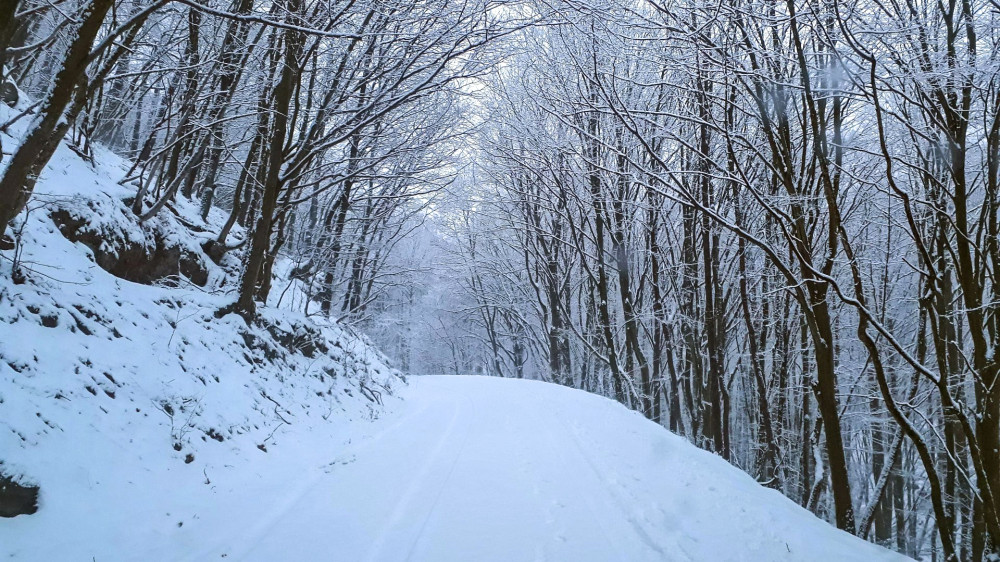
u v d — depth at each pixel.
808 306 9.11
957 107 7.58
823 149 8.47
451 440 9.23
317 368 11.74
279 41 10.96
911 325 19.34
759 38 9.03
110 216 9.21
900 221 15.59
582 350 32.47
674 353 24.47
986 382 6.93
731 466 9.06
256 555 4.38
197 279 12.03
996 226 7.08
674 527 5.29
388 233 26.66
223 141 12.48
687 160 16.55
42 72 13.07
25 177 5.02
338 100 11.43
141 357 7.00
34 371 5.41
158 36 12.43
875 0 8.01
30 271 6.60
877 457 21.05
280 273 18.48
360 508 5.58
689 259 19.95
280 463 7.07
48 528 4.16
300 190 13.54
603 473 7.17
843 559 4.68
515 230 29.34
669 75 12.81
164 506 5.04
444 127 16.47
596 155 17.30
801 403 19.23
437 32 11.20
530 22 10.34
